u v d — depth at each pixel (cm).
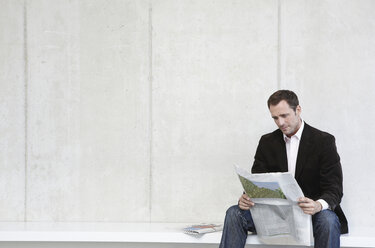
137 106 336
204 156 333
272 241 263
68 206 337
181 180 334
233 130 331
